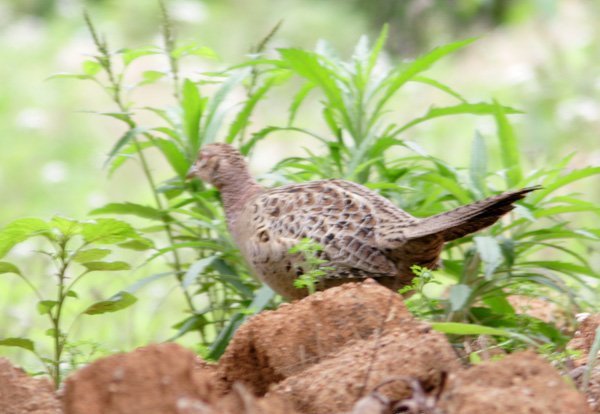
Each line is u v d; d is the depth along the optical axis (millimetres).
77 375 5652
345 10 24719
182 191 10930
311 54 10109
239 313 9398
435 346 6457
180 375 5621
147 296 14234
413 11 21906
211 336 13172
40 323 13492
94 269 8492
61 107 24203
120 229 8289
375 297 7145
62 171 21453
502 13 22484
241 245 9461
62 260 8391
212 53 11047
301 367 7012
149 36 25781
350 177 9828
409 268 8531
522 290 9477
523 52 23125
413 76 10336
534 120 19562
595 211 9633
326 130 22156
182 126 10648
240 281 9867
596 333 7586
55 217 8125
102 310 8711
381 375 6363
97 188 21047
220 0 26203
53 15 27844
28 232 8219
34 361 12008
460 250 10219
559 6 23562
